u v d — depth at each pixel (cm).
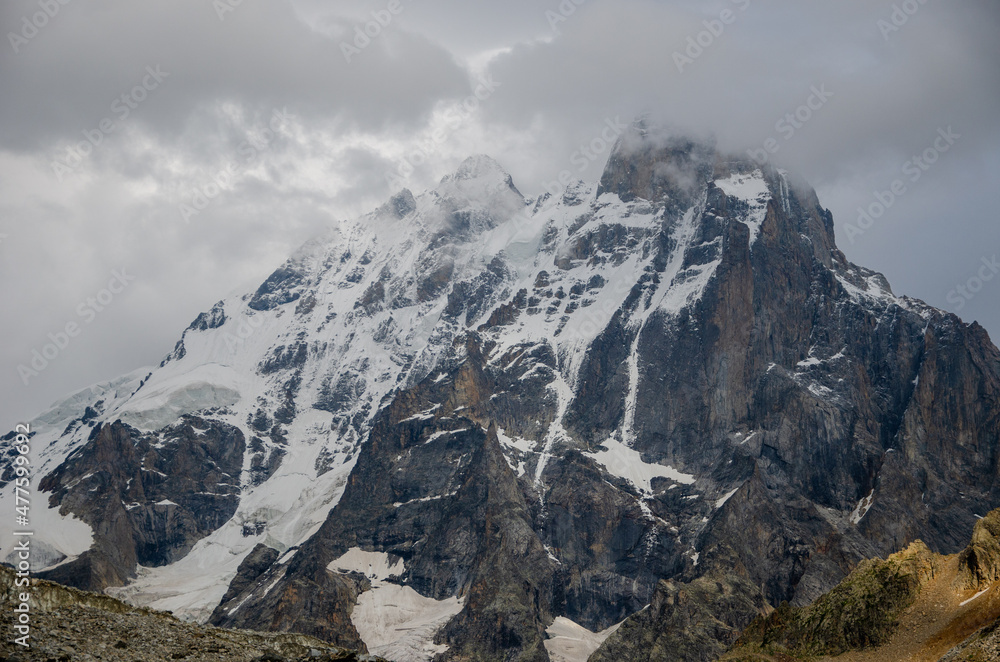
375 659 12850
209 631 12169
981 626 16775
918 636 17725
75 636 10950
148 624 11825
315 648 12719
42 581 11594
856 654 18338
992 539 18150
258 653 11969
